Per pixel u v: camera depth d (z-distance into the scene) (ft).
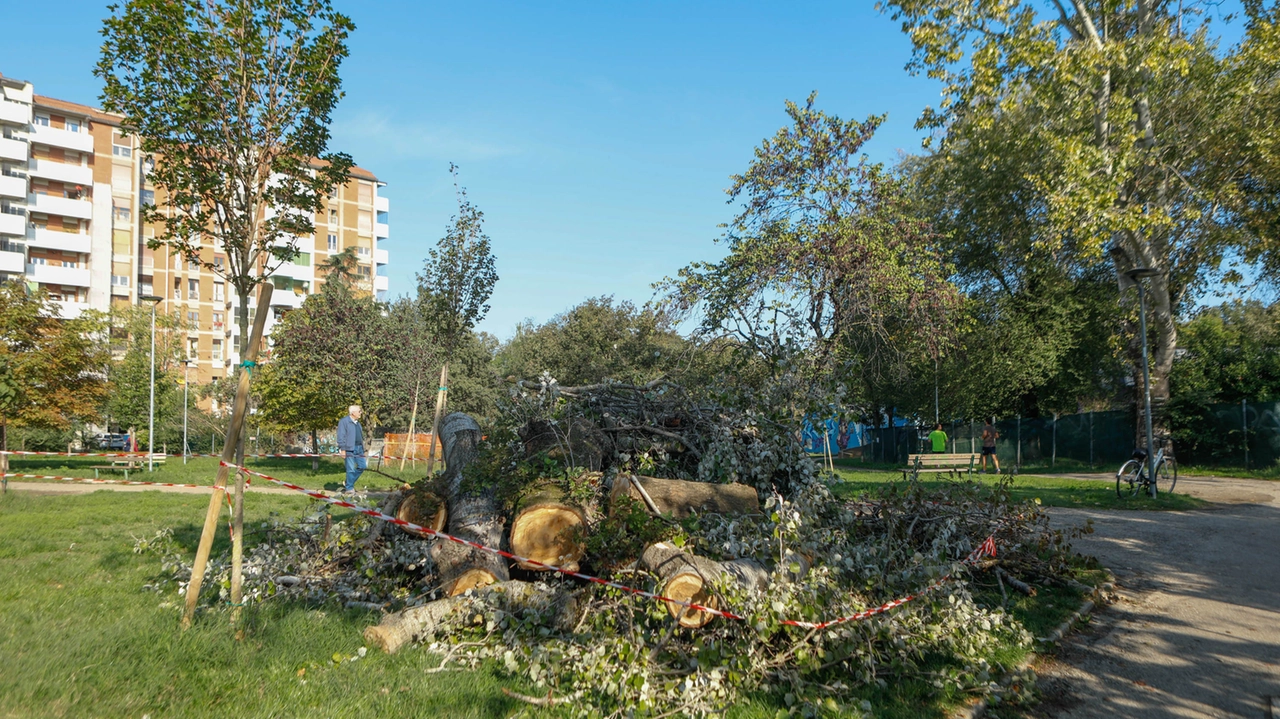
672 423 25.64
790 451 24.17
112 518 33.19
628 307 118.01
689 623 15.49
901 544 21.29
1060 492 48.16
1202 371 80.84
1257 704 14.83
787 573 16.62
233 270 21.74
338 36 21.15
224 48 19.86
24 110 179.22
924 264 45.39
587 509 20.10
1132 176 54.65
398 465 81.05
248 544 26.43
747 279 43.16
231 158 20.68
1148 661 17.15
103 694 13.00
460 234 41.52
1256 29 50.65
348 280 126.72
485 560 18.44
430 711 12.85
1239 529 34.19
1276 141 52.13
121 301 194.49
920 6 55.21
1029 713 14.46
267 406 83.35
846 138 45.09
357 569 20.75
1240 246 59.67
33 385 68.03
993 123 58.23
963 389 84.33
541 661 14.37
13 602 18.70
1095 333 82.79
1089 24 54.90
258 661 14.79
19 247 180.45
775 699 14.07
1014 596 21.68
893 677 15.47
